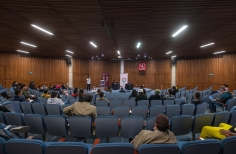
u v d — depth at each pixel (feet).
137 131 12.40
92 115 14.08
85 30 26.99
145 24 23.71
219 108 28.73
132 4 17.17
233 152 7.20
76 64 69.77
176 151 6.73
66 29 26.32
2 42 36.58
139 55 61.57
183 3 16.83
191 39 33.06
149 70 74.02
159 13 19.52
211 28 25.35
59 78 64.39
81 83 71.26
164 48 44.68
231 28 25.27
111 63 78.69
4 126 11.02
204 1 16.29
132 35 30.22
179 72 64.69
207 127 10.68
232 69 50.42
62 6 17.62
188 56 61.26
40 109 18.02
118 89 69.62
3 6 17.56
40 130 12.96
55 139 14.52
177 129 12.67
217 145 6.93
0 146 7.19
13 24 23.71
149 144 6.81
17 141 6.97
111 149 6.63
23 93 25.89
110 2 16.69
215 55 54.90
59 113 17.69
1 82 49.57
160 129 7.50
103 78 74.49
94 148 6.57
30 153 7.00
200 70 59.52
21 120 13.06
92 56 65.72
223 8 17.93
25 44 39.11
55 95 20.66
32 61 57.21
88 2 16.69
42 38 32.83
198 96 19.90
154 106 17.07
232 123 14.24
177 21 22.31
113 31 27.58
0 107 17.92
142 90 25.46
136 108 16.62
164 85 69.46
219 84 53.57
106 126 12.33
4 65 50.21
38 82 58.70
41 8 18.16
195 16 20.40
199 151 6.90
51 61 62.59
